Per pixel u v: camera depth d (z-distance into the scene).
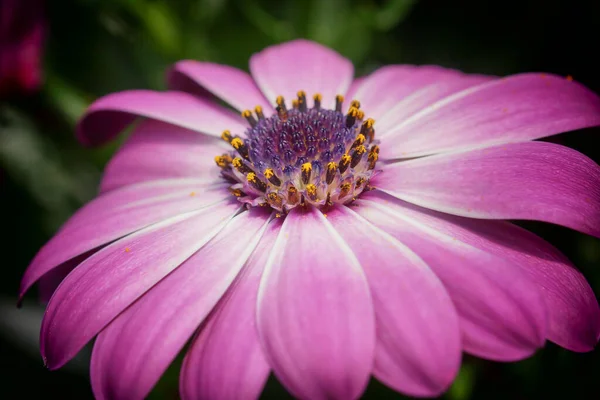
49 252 0.11
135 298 0.09
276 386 0.12
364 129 0.11
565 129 0.10
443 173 0.10
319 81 0.12
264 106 0.12
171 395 0.12
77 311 0.09
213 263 0.10
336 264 0.09
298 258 0.09
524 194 0.09
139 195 0.11
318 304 0.09
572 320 0.09
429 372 0.08
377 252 0.09
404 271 0.09
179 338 0.09
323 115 0.11
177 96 0.12
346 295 0.09
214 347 0.09
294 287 0.09
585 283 0.09
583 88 0.11
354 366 0.08
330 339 0.08
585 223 0.09
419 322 0.08
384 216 0.10
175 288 0.09
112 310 0.09
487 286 0.09
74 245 0.10
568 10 0.13
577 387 0.11
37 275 0.10
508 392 0.12
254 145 0.11
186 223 0.10
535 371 0.12
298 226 0.10
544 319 0.08
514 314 0.08
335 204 0.10
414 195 0.10
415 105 0.12
